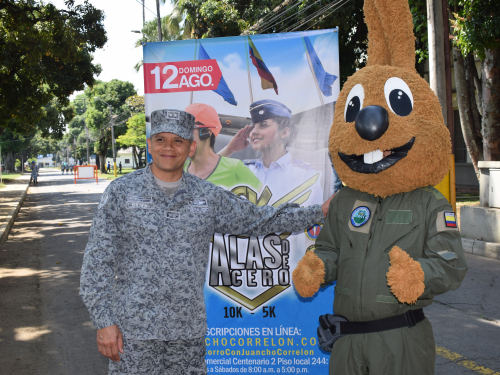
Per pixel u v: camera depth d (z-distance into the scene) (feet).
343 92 6.97
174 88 9.10
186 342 6.53
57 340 13.33
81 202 57.77
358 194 6.82
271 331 8.87
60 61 49.75
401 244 6.14
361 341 6.14
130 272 6.40
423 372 6.01
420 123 6.19
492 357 11.48
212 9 53.31
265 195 9.02
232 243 8.88
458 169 51.67
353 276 6.35
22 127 97.30
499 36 25.34
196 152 9.11
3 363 11.78
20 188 83.51
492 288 17.15
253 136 9.03
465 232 24.11
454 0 29.30
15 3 40.42
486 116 30.42
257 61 8.96
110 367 6.48
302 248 8.84
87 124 167.02
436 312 14.87
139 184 6.70
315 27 44.83
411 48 6.84
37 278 20.58
